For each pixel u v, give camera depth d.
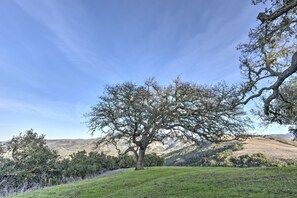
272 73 10.97
